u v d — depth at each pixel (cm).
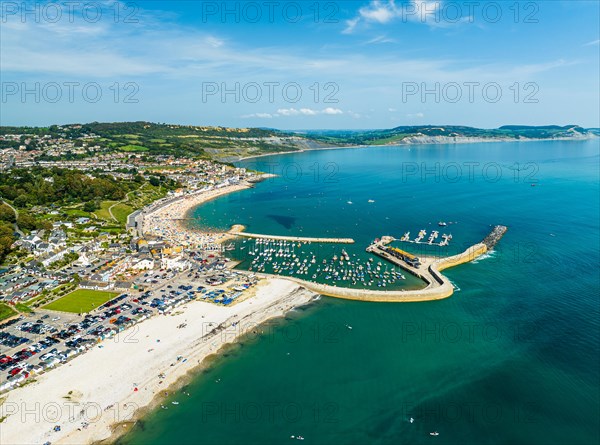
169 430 10369
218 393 11725
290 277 19500
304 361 13150
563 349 13438
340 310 16512
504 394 11500
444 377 12281
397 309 16462
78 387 11494
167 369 12462
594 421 10475
